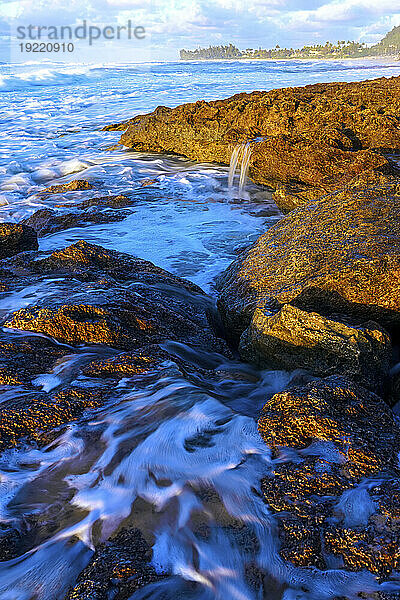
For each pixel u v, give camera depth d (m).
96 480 3.23
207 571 2.64
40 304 5.16
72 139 20.39
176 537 2.83
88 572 2.62
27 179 14.69
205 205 12.03
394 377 4.91
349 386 3.81
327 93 23.78
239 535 2.81
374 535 2.68
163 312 5.38
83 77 50.69
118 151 18.41
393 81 27.22
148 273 6.68
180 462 3.31
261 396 4.55
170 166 16.30
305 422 3.43
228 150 16.14
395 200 6.34
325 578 2.55
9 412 3.65
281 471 3.14
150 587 2.54
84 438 3.51
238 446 3.40
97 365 4.27
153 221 10.73
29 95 35.19
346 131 15.71
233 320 6.03
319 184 12.40
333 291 5.40
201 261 8.63
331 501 2.91
